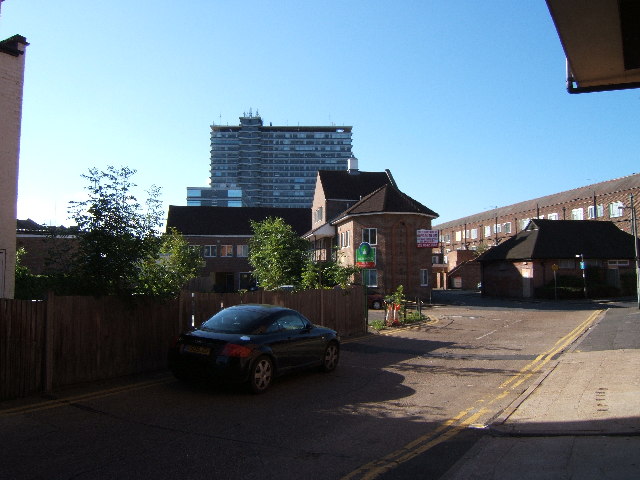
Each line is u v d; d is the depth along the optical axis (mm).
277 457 5457
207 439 6020
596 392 8211
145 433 6191
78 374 8578
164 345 10164
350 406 7766
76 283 8977
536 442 5895
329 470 5098
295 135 164875
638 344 13398
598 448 5484
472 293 56188
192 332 8789
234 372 8055
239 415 7137
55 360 8211
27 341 7789
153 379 9273
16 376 7625
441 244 97875
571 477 4699
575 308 31250
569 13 5641
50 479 4727
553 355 12898
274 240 20688
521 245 44469
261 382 8484
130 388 8562
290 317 9828
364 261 26734
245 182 161625
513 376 10250
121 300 9305
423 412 7449
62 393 8031
